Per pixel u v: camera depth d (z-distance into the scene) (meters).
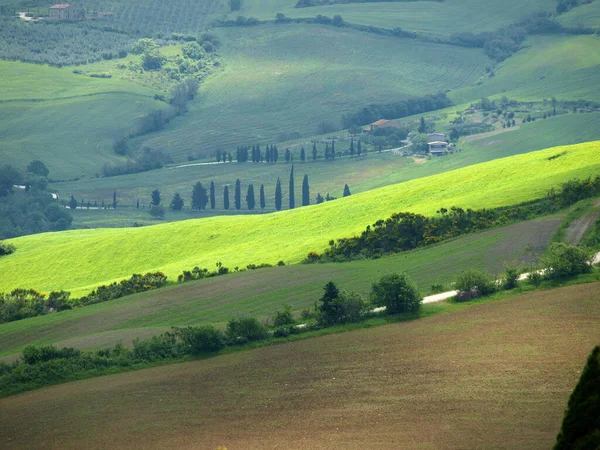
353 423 130.50
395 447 118.00
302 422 134.38
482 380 141.88
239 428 135.88
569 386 133.88
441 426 124.25
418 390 142.00
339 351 174.50
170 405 154.38
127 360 191.62
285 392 152.38
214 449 126.44
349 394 145.50
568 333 161.50
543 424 120.56
